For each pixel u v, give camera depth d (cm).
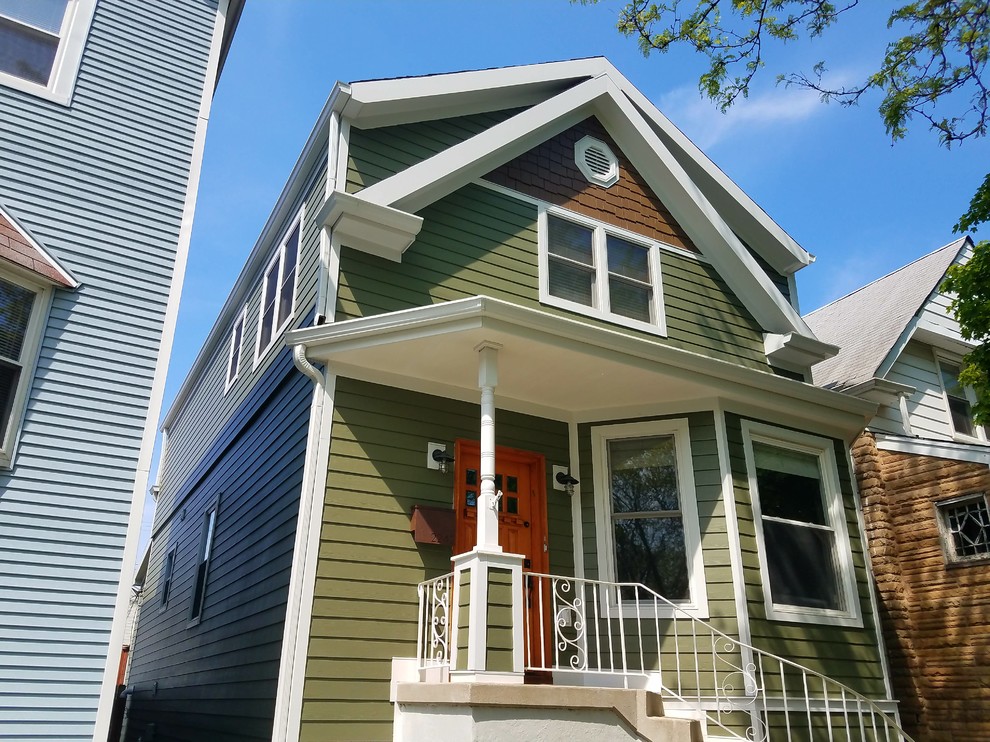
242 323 1119
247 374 984
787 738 654
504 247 799
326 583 592
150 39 740
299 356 640
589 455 759
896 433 1060
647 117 980
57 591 550
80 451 589
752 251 1011
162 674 1188
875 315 1235
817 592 748
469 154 794
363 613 597
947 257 1216
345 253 704
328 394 648
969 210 793
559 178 877
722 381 732
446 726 496
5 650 522
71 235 638
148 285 659
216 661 834
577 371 685
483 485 578
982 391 838
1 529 545
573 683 655
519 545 707
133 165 686
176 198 697
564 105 891
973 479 852
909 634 870
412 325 617
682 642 667
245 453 896
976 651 812
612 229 883
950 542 866
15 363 581
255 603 702
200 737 863
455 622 546
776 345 905
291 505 645
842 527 789
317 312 668
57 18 701
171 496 1485
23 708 517
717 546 695
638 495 740
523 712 483
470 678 513
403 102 797
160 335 650
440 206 777
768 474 771
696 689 638
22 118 648
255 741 615
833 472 812
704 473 726
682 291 898
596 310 824
